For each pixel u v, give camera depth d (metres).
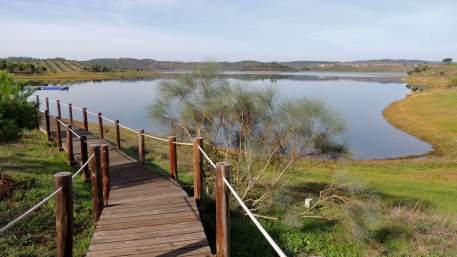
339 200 8.57
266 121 8.60
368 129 31.78
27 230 6.25
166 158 13.36
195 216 5.80
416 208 10.25
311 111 7.98
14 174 8.76
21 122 8.77
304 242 7.22
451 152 22.91
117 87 76.06
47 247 5.77
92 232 6.34
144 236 5.06
